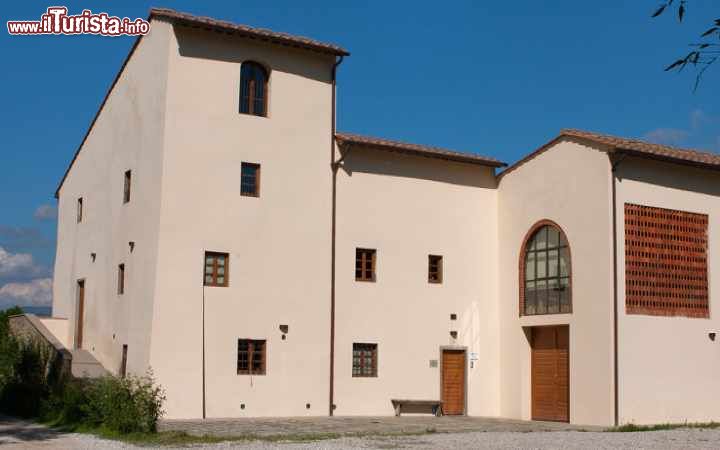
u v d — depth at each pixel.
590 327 24.70
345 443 17.14
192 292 23.47
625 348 24.06
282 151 25.33
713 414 25.64
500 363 28.39
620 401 23.75
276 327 24.62
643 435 20.14
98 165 29.50
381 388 26.36
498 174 29.31
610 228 24.30
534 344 27.58
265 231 24.77
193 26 24.08
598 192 24.84
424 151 27.59
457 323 28.00
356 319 26.17
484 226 28.95
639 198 25.02
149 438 17.39
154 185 23.84
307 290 25.28
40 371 23.50
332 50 26.16
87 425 19.25
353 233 26.44
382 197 27.12
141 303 23.80
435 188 28.22
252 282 24.39
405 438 18.53
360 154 26.89
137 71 26.23
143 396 18.67
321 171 25.97
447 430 21.02
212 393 23.41
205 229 23.83
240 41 24.95
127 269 25.33
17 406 23.45
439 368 27.48
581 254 25.31
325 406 25.19
